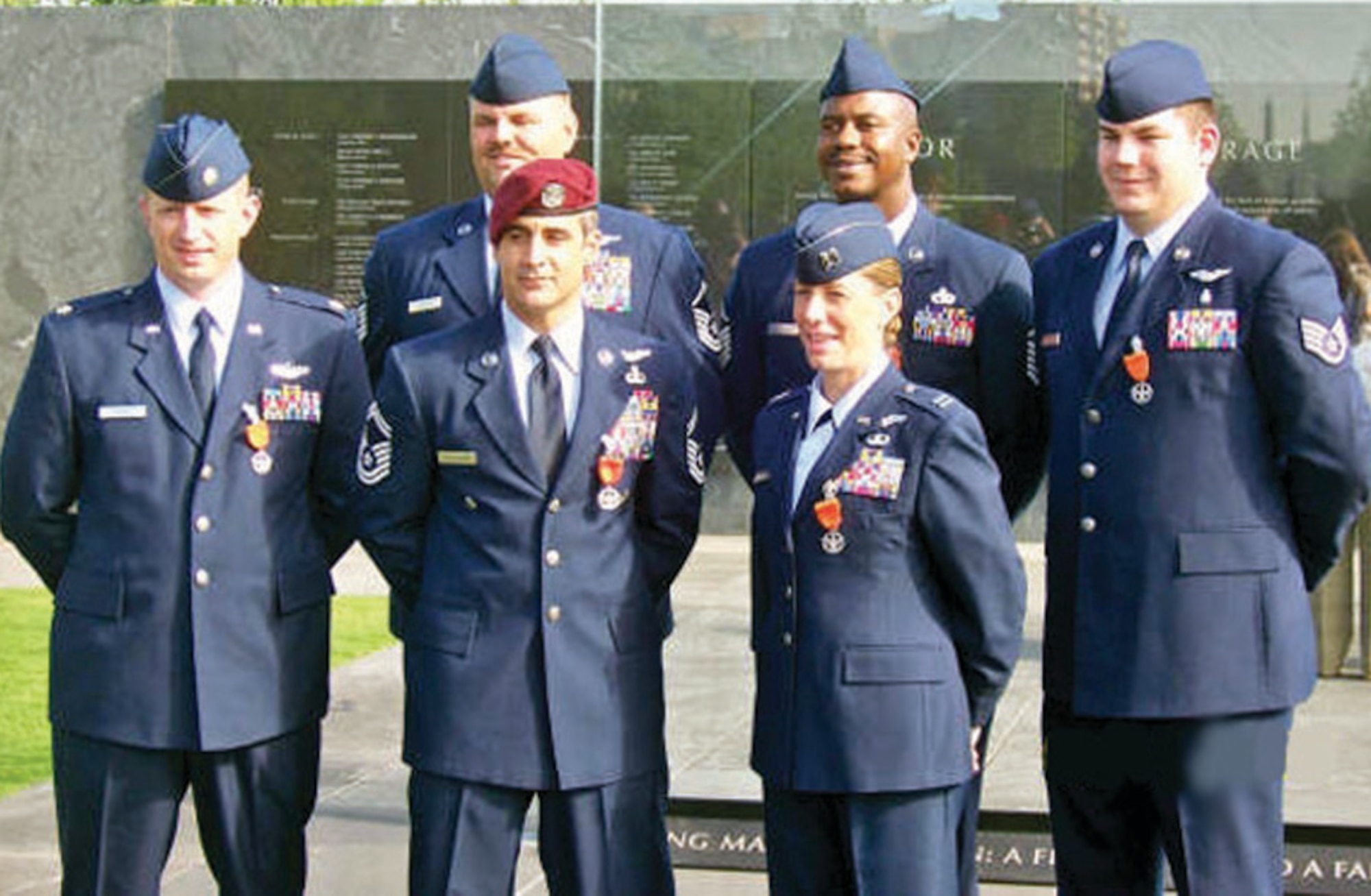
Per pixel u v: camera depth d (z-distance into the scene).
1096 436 3.48
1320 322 3.33
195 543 3.56
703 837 4.66
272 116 10.32
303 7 10.29
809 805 3.44
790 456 3.49
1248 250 3.41
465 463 3.45
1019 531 5.32
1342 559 5.04
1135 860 3.62
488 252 3.99
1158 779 3.46
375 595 8.88
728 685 4.86
